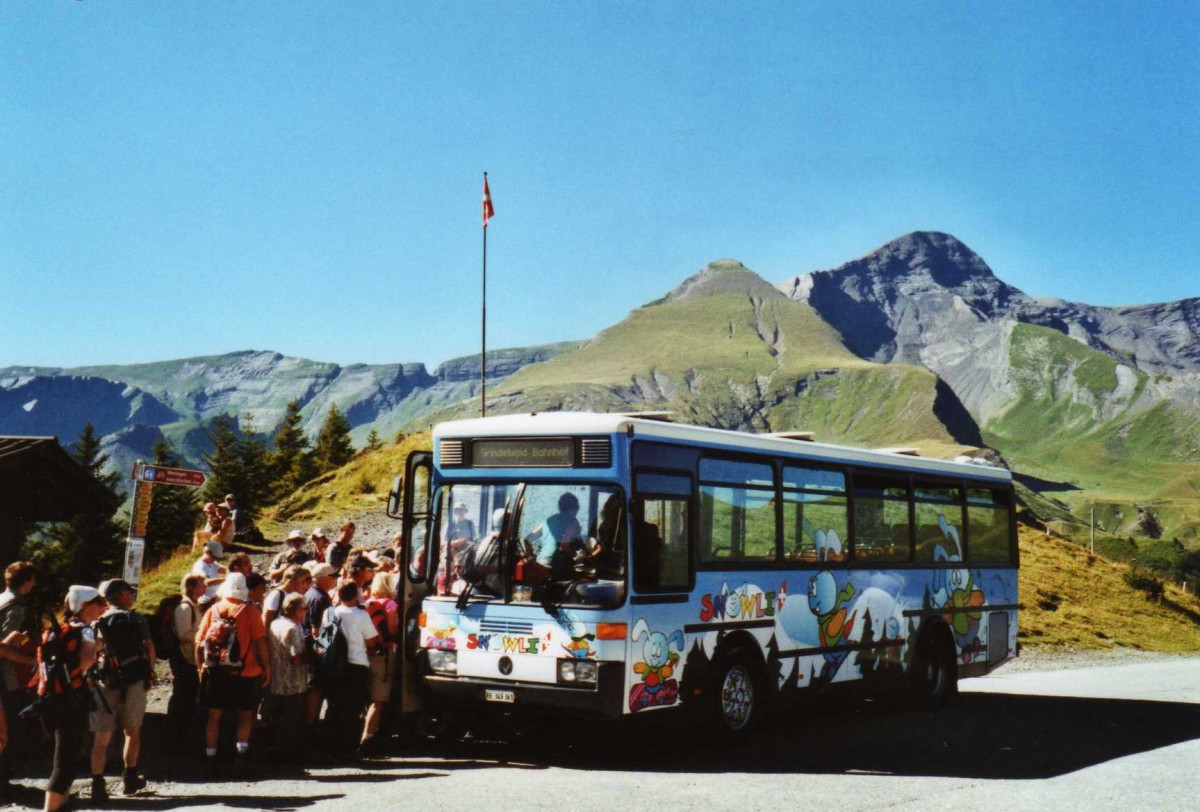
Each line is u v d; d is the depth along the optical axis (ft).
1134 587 166.81
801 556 45.32
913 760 39.32
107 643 32.81
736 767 37.24
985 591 59.52
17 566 33.50
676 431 39.34
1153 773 37.58
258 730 43.80
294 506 151.64
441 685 38.60
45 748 39.01
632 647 36.09
